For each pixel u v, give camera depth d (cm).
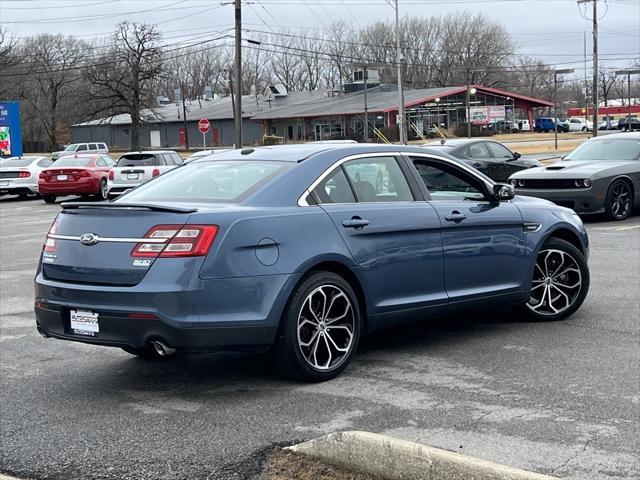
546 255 695
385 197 583
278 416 470
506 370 555
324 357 541
